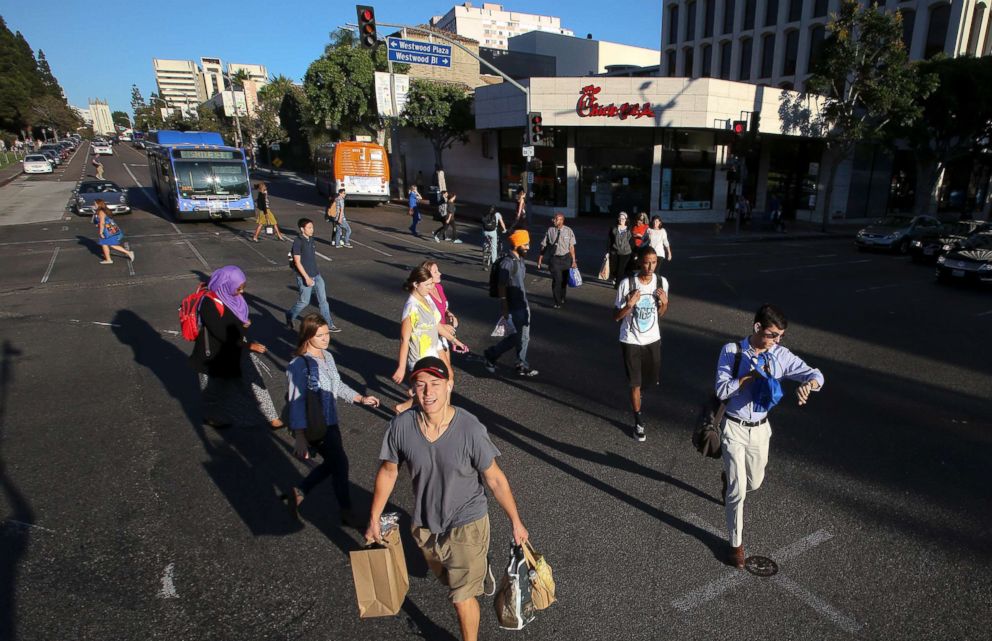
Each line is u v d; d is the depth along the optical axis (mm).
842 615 3506
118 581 3734
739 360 3785
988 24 32250
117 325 9430
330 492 4781
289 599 3604
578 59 63688
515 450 5512
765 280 14617
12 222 22531
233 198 21703
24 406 6340
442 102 30125
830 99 27953
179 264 14680
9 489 4746
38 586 3674
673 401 6723
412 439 2867
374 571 2906
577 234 23250
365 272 14219
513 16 143250
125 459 5246
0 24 99750
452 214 19844
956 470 5254
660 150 26734
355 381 7176
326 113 33469
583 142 27469
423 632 3367
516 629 3070
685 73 44469
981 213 38562
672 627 3395
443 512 2896
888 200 34188
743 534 4281
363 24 17297
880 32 23172
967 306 12039
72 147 88062
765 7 38062
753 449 3801
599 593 3662
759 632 3365
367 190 29109
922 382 7527
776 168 31234
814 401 6867
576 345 8852
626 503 4656
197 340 5605
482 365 7887
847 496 4809
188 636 3303
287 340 8820
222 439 5633
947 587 3758
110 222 14680
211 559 3951
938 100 25734
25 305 10688
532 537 4211
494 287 7273
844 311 11391
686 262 17609
